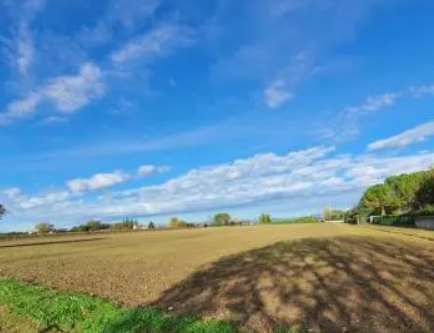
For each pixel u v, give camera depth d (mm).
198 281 19312
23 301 15062
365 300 13609
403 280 17016
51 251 48188
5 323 13242
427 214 82500
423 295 14109
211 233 88000
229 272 21781
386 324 10938
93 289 18016
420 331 10289
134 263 29359
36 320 13023
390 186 130250
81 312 13117
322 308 12789
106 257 35938
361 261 23312
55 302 14273
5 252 48656
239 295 15383
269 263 24312
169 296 15984
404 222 91688
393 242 37438
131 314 11797
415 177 119750
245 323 11445
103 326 11453
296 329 10500
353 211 165625
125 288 18172
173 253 37281
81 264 30125
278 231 80875
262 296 14938
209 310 13227
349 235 51219
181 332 10391
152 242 60500
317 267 21547
